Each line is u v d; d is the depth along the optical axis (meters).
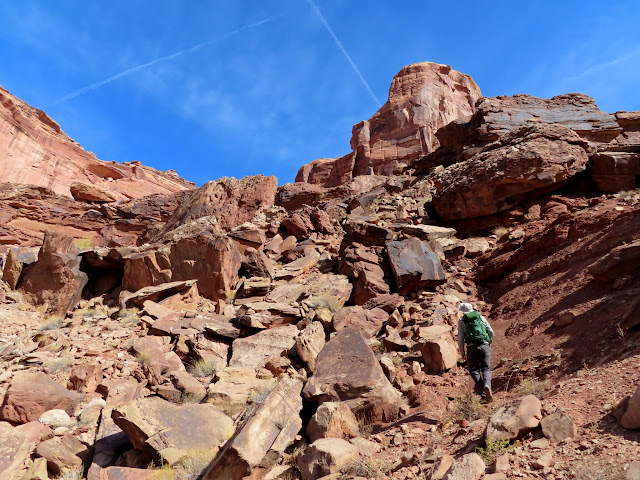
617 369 4.86
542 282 9.63
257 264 15.85
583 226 10.47
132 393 8.18
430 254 12.61
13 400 7.25
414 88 82.81
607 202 13.03
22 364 9.92
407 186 25.16
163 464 5.72
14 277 17.91
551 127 17.41
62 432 6.86
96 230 42.28
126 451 6.40
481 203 15.71
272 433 5.82
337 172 80.19
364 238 14.99
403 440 5.43
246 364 9.21
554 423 3.96
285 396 6.55
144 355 9.80
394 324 9.87
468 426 5.10
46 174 57.38
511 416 4.24
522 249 11.47
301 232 20.05
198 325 11.40
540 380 5.99
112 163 67.94
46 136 60.09
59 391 7.75
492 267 11.79
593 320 6.64
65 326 13.52
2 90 54.97
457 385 7.03
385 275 12.61
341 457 4.96
